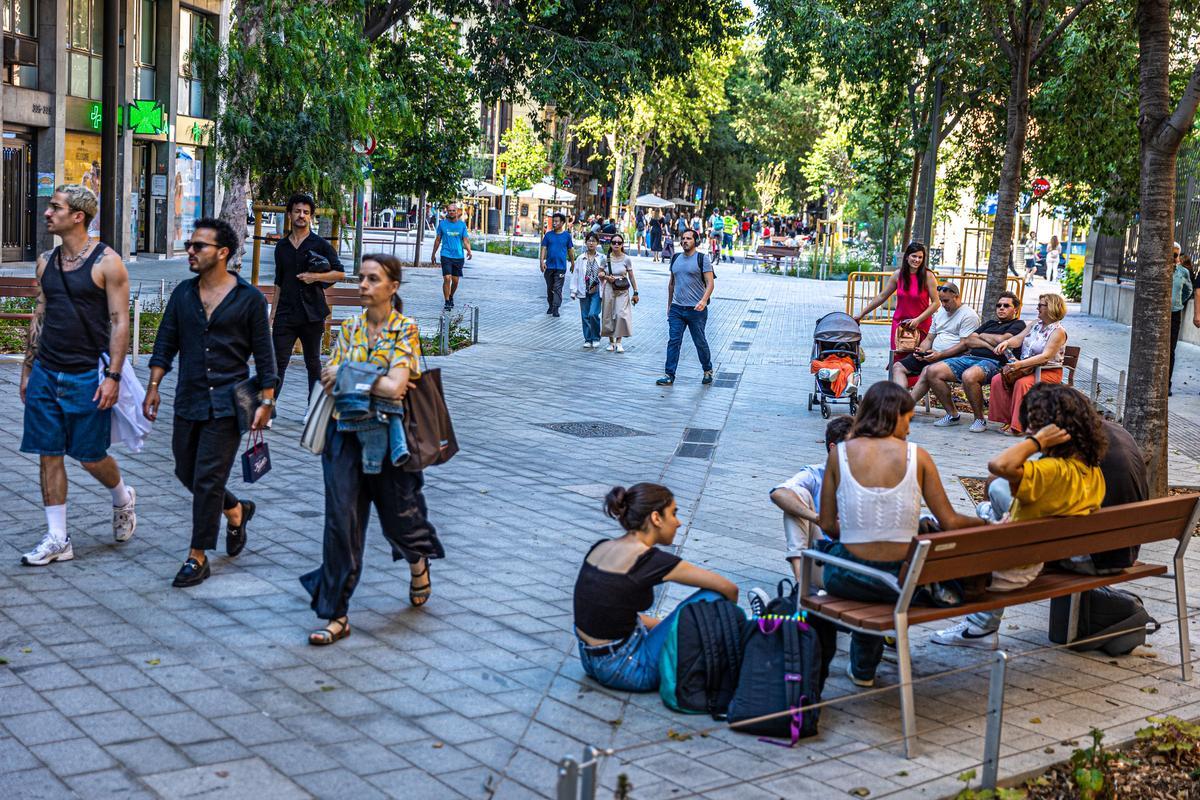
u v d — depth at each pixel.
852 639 5.62
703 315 15.66
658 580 5.36
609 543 5.47
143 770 4.34
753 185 77.81
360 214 28.77
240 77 17.11
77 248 6.64
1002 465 5.55
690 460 10.90
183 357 6.44
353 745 4.68
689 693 5.15
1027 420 5.82
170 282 23.98
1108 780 4.84
